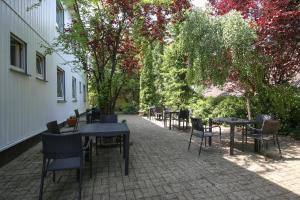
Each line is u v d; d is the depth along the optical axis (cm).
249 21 696
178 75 1403
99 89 734
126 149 439
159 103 1734
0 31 486
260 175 433
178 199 339
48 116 879
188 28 712
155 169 470
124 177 426
